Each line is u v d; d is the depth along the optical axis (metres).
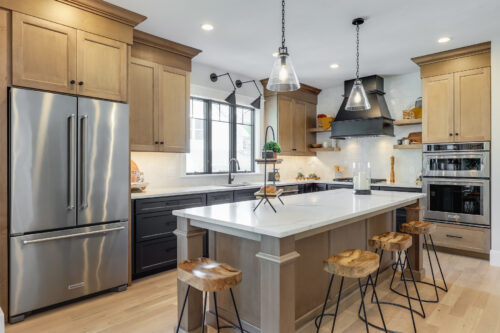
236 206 2.33
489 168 3.70
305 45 3.72
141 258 3.18
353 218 2.13
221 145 4.84
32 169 2.38
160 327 2.26
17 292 2.33
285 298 1.64
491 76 3.58
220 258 2.25
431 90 4.12
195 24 3.18
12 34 2.32
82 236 2.64
